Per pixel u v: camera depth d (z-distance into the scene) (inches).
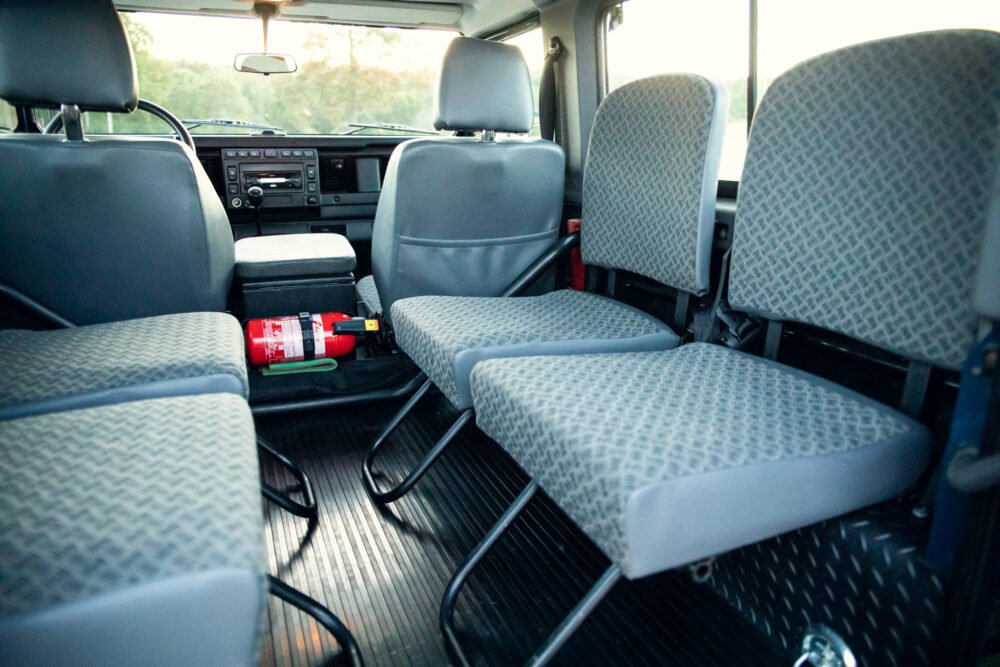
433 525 85.2
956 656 47.0
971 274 51.4
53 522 36.5
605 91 120.2
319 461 102.7
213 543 35.5
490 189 98.9
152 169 79.1
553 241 109.6
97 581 32.5
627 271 101.2
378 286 110.3
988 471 39.3
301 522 85.7
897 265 56.8
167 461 44.0
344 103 147.4
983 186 50.2
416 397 94.5
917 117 54.6
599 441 47.2
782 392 58.9
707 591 72.1
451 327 78.3
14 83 73.3
